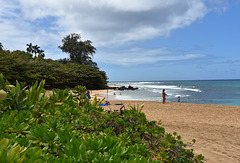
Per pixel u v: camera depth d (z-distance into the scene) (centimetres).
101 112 322
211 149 447
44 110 277
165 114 1110
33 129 175
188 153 298
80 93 412
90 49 7425
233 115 1097
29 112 261
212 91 4556
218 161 365
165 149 259
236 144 493
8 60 3017
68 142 136
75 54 7425
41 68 3847
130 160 106
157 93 3981
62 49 7275
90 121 255
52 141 153
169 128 707
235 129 697
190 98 2888
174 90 5128
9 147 117
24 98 293
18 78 2862
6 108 266
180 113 1158
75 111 274
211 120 929
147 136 297
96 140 137
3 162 91
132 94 3675
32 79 3219
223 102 2358
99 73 6050
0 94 246
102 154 123
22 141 137
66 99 362
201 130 674
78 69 5384
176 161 255
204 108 1409
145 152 158
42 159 107
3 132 160
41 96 314
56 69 4216
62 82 4128
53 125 187
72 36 7469
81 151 119
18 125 182
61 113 275
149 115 1066
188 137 570
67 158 103
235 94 3591
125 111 351
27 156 112
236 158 386
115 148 128
